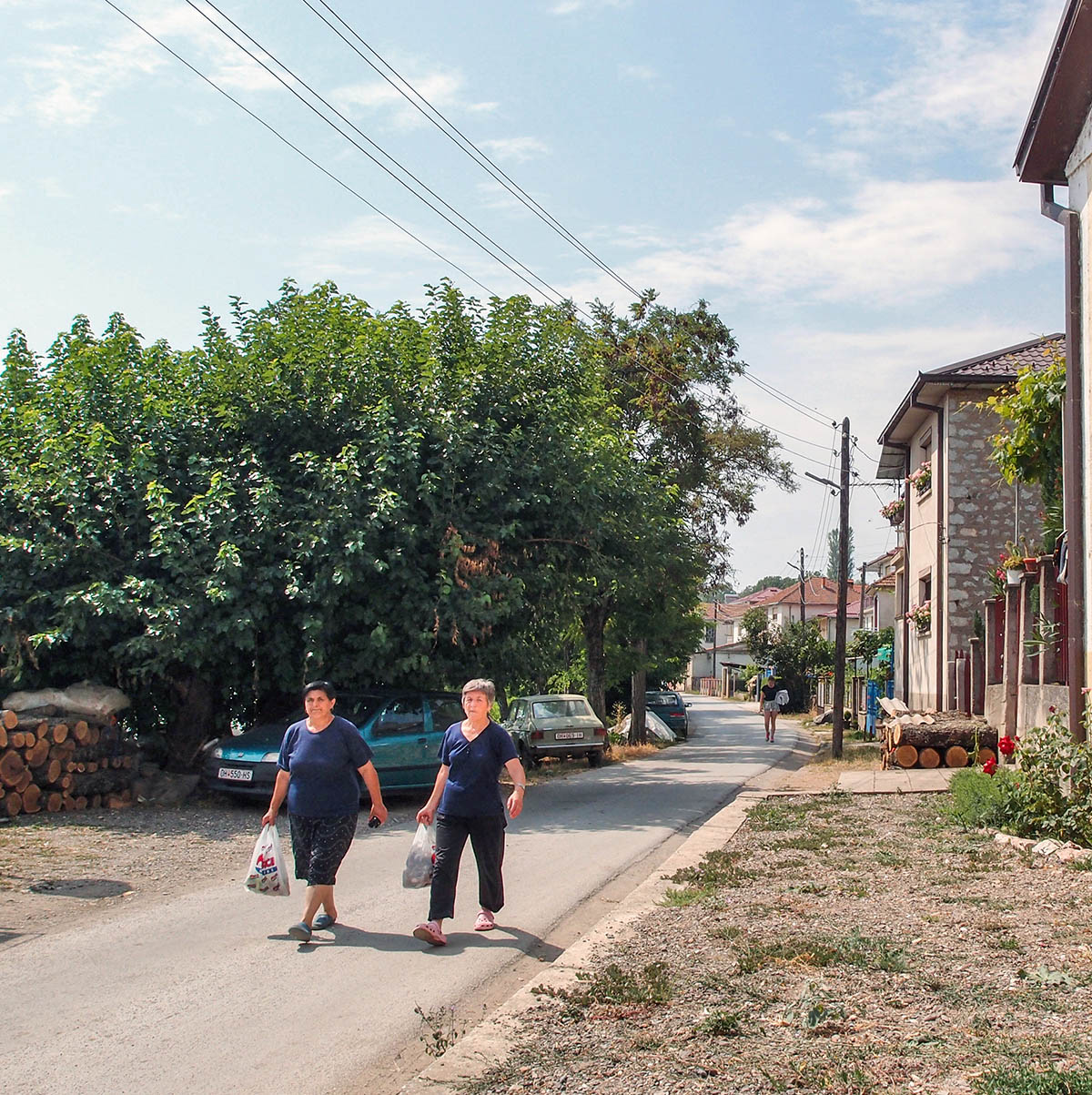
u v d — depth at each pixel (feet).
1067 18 37.50
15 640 44.19
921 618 82.02
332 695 24.75
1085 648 38.86
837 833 37.17
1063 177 42.47
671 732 120.06
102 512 45.62
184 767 50.70
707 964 20.29
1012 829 35.06
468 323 54.54
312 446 49.65
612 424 63.98
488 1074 14.92
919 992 17.94
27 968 21.59
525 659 54.03
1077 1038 15.46
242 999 19.53
